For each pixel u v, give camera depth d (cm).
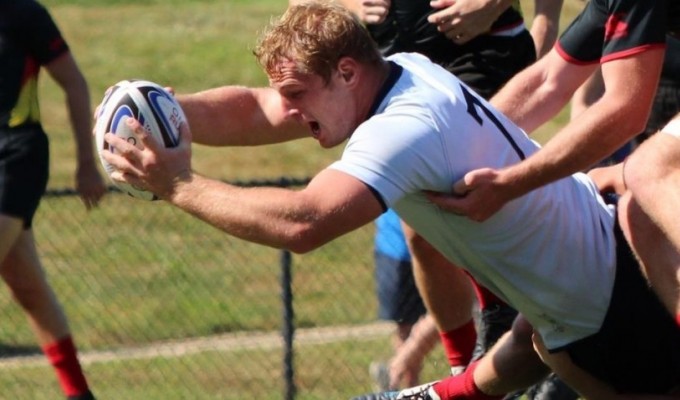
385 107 1495
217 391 2653
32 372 2725
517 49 2183
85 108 2361
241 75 6612
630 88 1530
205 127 1731
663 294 1586
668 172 1560
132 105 1498
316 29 1490
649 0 1521
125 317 3038
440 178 1484
